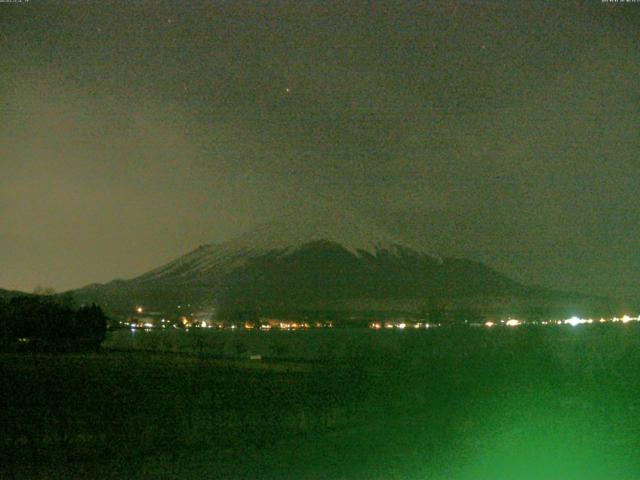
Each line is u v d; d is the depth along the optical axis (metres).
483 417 21.28
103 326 74.69
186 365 47.47
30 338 69.50
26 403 26.41
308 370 38.56
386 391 25.22
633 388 26.70
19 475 13.21
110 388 32.59
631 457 14.34
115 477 13.00
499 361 28.62
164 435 18.02
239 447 16.31
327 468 13.69
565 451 15.17
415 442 16.80
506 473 12.78
